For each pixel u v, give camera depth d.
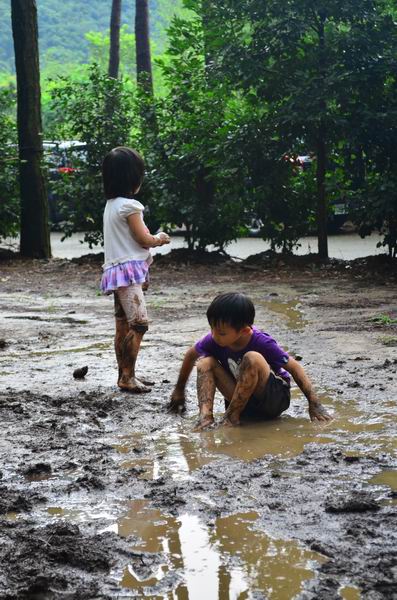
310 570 3.67
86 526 4.24
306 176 16.94
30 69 18.58
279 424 6.00
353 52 15.42
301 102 15.16
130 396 6.97
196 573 3.68
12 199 18.97
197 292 13.46
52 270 17.06
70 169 18.58
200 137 16.81
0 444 5.70
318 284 14.09
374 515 4.25
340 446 5.42
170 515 4.34
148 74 19.05
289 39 15.50
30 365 8.30
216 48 16.38
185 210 16.84
